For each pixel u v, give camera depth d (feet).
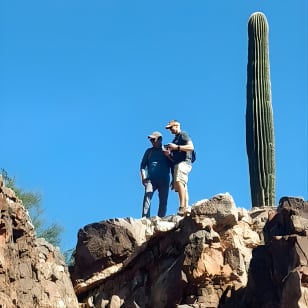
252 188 113.70
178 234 101.09
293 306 84.79
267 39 118.42
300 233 89.66
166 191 114.52
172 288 97.96
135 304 102.42
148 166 114.93
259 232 100.63
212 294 96.07
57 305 97.30
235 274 96.48
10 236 92.32
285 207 91.76
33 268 96.07
